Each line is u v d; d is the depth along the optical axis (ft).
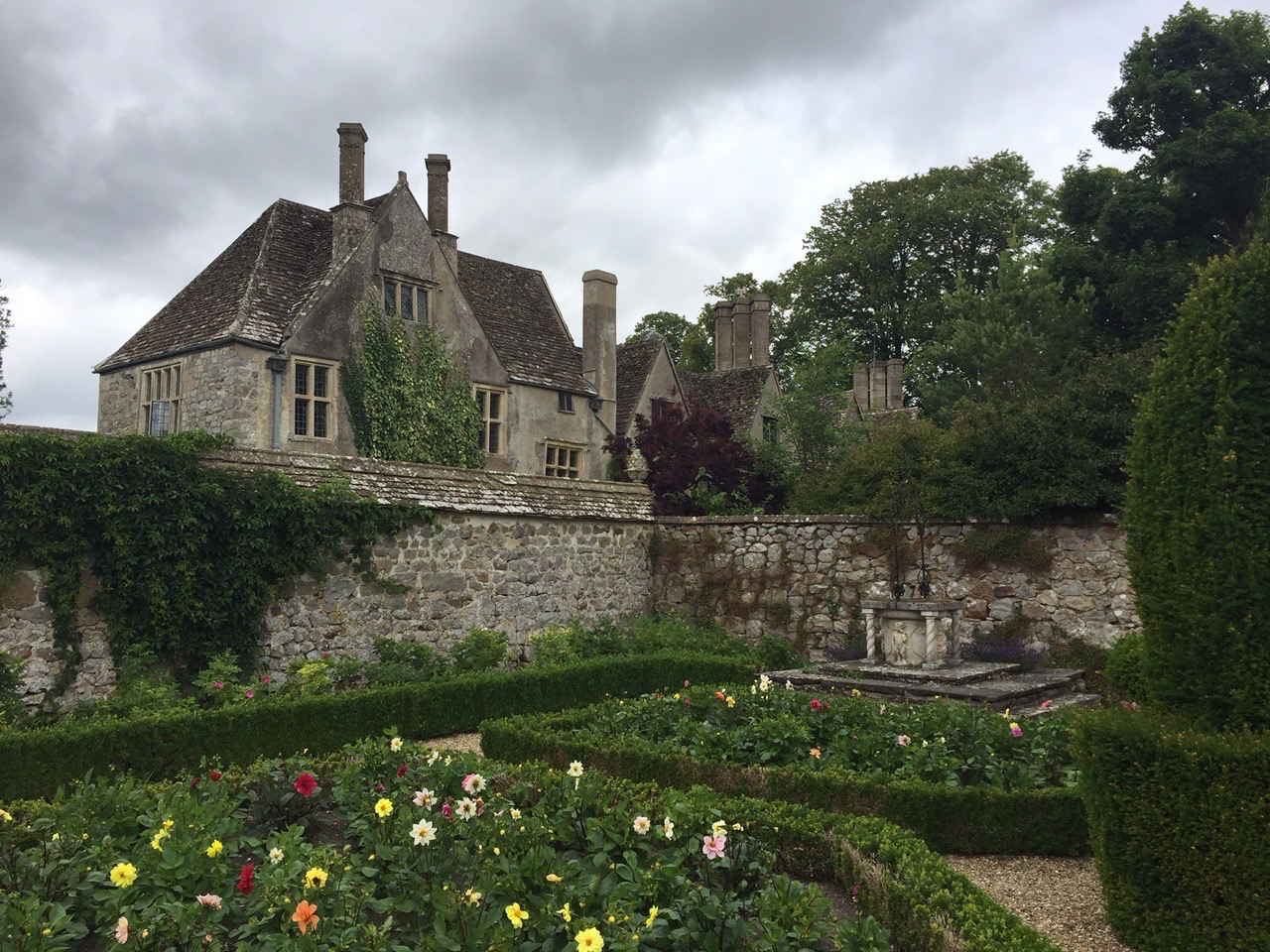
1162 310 74.38
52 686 32.40
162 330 72.54
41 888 13.71
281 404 64.85
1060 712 27.73
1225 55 78.43
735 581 56.29
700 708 28.32
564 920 12.73
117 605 33.99
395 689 33.24
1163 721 16.07
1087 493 44.68
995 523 48.11
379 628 43.06
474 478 49.85
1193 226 78.84
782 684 39.40
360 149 71.87
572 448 86.48
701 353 148.77
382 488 44.01
